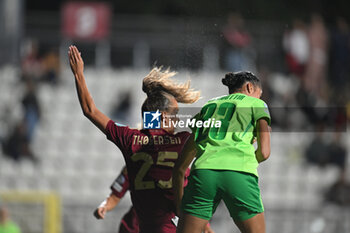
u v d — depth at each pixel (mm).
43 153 49000
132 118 48781
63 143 50094
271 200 46125
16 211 39625
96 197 45188
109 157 49781
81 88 15273
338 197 44062
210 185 13523
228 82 15016
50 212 39750
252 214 13500
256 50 35031
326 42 38688
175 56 17703
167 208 15414
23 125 46656
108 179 48031
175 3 50906
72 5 53781
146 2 59344
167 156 15438
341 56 39531
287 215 41312
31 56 53031
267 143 13695
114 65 53844
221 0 19172
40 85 52781
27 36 53844
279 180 47625
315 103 43969
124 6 61188
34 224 39656
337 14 37094
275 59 37531
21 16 54156
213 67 26953
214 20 18469
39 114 47531
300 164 48125
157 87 16219
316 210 41438
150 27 53844
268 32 34750
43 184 46469
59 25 53938
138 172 15438
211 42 18797
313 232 40500
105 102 51562
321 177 47594
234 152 13617
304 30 36781
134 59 53844
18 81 51219
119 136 15461
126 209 40625
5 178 46031
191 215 13680
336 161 47281
